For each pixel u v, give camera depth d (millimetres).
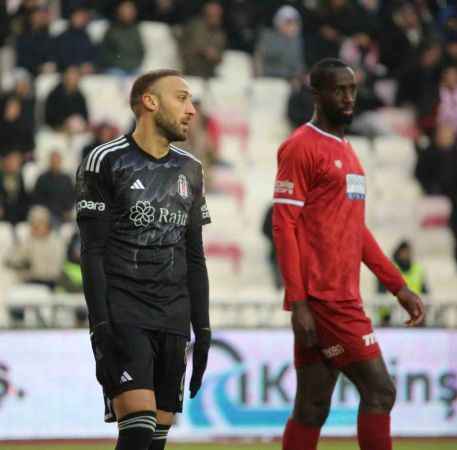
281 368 36688
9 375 35375
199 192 19453
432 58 55719
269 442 35938
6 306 37219
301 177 21344
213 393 36312
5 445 34844
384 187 54531
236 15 56438
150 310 18625
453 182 52906
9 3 56188
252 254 49750
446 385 37438
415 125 56094
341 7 56375
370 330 21375
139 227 18625
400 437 37062
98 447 34312
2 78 53969
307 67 55531
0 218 46938
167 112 18906
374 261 22453
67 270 40406
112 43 53500
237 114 55344
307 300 21453
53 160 46281
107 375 18406
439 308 39281
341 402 36594
